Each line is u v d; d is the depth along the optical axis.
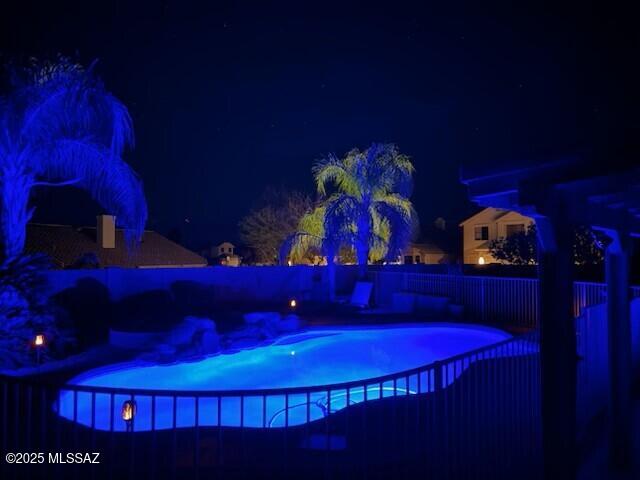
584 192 3.26
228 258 41.69
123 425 7.21
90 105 11.99
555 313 3.20
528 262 23.06
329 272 19.41
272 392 3.45
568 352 3.18
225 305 17.84
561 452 3.14
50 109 11.38
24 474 4.01
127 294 15.84
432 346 13.99
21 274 10.88
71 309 14.07
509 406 4.67
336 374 11.68
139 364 10.01
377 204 19.33
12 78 11.33
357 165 19.53
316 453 4.52
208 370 11.20
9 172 11.35
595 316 6.38
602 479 4.30
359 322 15.22
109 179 12.57
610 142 2.77
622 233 4.43
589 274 19.48
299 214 35.53
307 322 15.17
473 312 16.17
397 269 21.66
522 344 4.96
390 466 4.15
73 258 25.67
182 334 11.70
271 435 5.14
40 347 9.84
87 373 9.01
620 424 4.54
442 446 4.45
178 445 4.90
